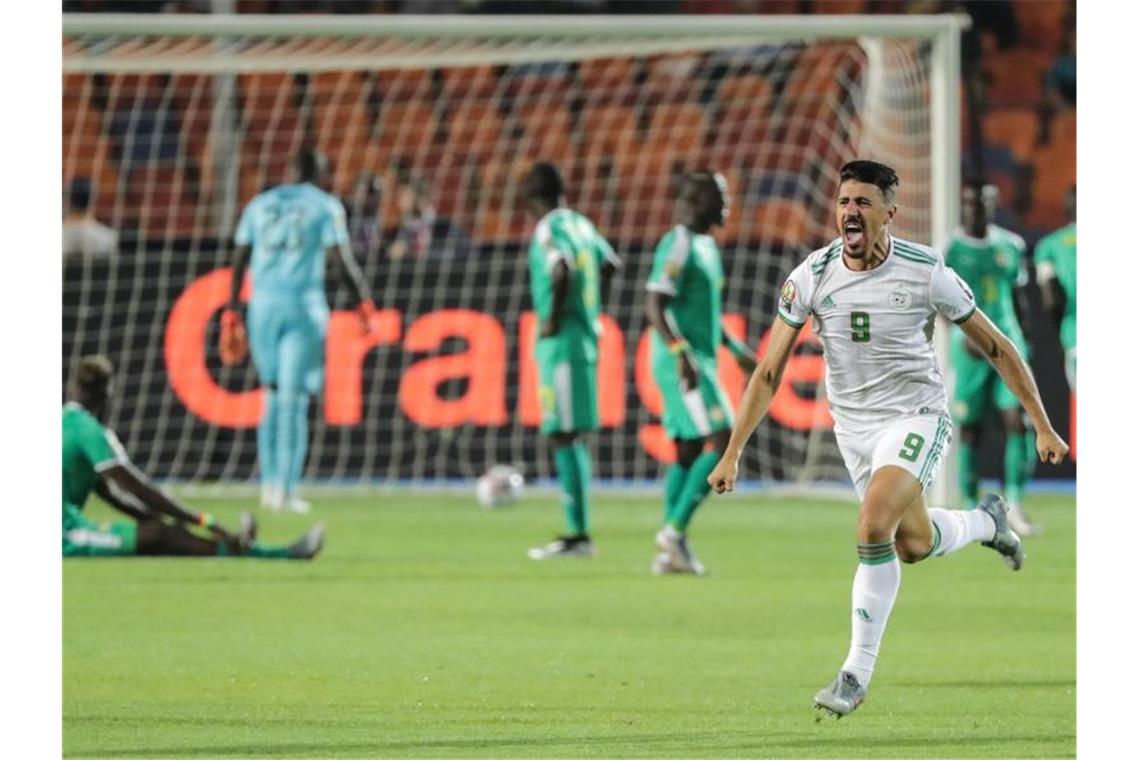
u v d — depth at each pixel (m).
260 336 50.12
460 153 69.50
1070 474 57.69
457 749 21.73
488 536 45.97
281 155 68.75
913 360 22.53
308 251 49.53
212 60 53.09
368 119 69.31
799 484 56.19
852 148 61.72
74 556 40.47
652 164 69.62
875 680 26.72
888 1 70.69
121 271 55.59
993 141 69.25
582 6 70.69
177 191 64.38
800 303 22.62
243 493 55.44
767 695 25.34
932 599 35.50
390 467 56.06
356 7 69.88
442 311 55.84
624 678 26.67
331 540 44.81
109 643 29.88
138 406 55.50
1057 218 68.44
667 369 38.31
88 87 61.31
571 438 41.59
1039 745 22.05
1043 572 39.50
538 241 40.53
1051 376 57.22
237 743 22.16
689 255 37.59
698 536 46.16
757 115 69.44
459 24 47.50
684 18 48.12
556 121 69.88
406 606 34.16
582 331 41.34
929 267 22.30
